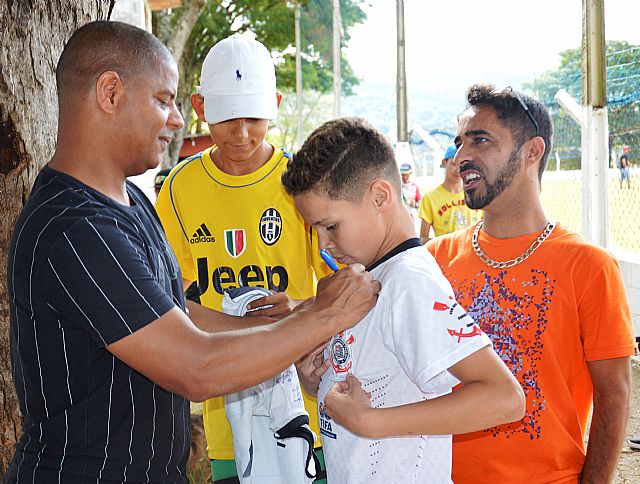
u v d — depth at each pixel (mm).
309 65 18844
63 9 2434
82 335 1697
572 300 2094
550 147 2227
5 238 2369
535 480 2086
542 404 2086
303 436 2404
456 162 2248
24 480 1751
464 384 1626
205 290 2879
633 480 4391
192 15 15242
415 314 1646
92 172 1793
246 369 1713
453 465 2168
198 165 2893
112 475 1756
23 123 2346
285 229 2803
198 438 4133
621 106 6047
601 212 5953
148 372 1693
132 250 1691
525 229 2213
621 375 2064
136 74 1793
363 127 1814
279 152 2867
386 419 1610
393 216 1814
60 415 1729
